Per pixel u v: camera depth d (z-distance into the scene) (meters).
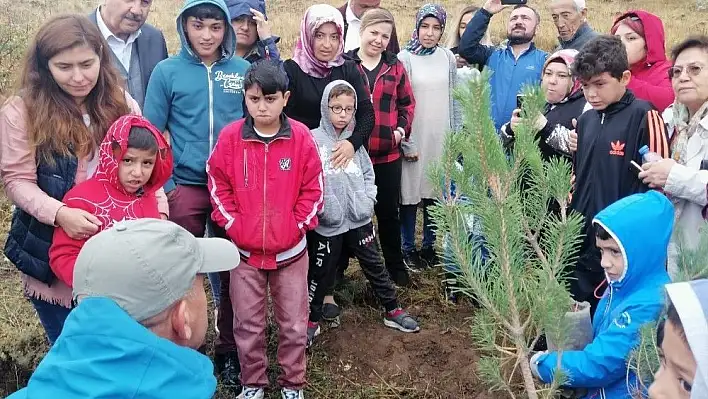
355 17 4.89
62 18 2.46
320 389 3.34
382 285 3.82
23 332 3.42
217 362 3.40
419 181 4.47
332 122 3.51
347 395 3.31
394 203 4.18
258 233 2.91
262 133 2.94
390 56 4.11
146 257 1.35
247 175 2.92
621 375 2.06
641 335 1.76
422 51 4.41
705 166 2.62
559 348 2.00
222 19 3.07
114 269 1.33
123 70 3.44
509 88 4.51
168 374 1.30
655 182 2.57
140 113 2.89
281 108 2.91
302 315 3.08
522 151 2.00
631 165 2.75
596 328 2.32
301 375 3.11
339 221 3.52
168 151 2.57
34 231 2.47
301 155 2.98
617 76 2.73
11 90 2.54
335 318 3.89
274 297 3.09
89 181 2.46
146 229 1.42
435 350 3.67
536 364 2.22
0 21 9.52
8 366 3.24
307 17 3.54
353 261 4.79
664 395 1.25
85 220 2.34
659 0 19.50
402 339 3.78
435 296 4.27
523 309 2.26
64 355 1.29
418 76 4.38
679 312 1.16
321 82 3.62
